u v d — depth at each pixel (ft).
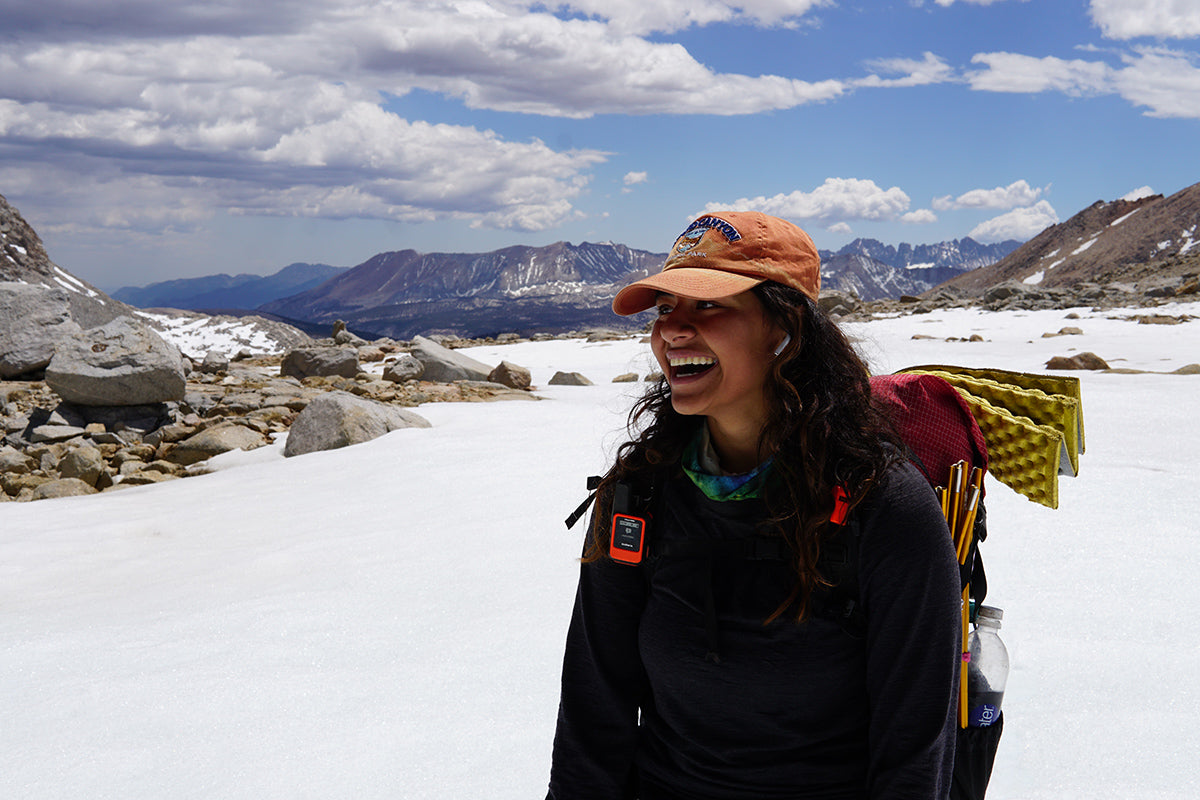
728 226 5.19
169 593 17.24
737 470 5.42
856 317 114.93
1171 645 11.92
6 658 13.93
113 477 33.73
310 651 13.65
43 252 379.76
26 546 21.86
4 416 41.86
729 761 5.26
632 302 5.57
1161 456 22.27
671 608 5.27
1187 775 9.08
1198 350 60.18
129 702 12.09
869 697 5.03
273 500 25.32
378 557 18.51
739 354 5.12
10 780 10.23
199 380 54.34
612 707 5.78
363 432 33.14
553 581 16.15
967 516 5.56
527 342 102.42
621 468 5.62
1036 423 6.14
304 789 9.77
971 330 88.28
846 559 4.89
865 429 4.98
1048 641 12.25
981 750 5.75
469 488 24.13
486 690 11.87
